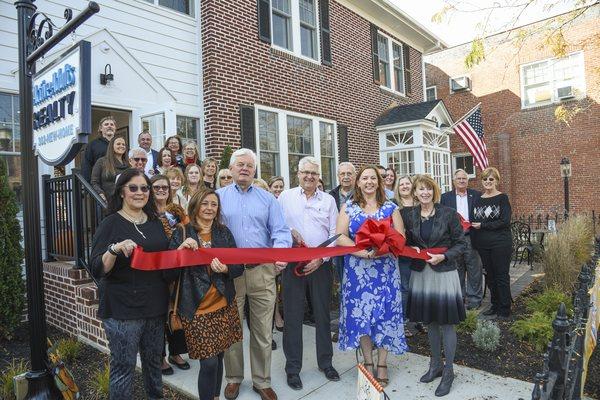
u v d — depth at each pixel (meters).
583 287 3.56
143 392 3.65
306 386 3.67
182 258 2.74
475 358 4.12
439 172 14.19
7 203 4.97
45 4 6.23
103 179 4.73
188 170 4.86
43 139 3.47
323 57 10.99
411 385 3.61
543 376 2.17
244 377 3.85
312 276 3.84
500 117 17.22
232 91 8.59
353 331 3.53
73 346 4.42
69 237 5.34
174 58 8.01
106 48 6.89
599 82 8.88
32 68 3.30
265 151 9.34
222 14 8.45
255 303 3.44
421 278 3.56
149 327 2.80
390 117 13.17
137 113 7.28
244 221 3.40
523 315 5.25
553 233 8.27
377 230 3.36
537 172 16.39
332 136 11.30
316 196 3.98
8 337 4.97
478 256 5.88
